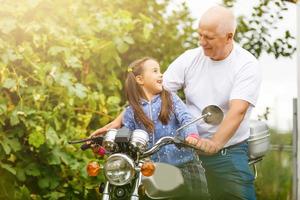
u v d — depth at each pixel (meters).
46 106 6.75
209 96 5.43
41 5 6.96
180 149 4.85
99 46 7.16
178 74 5.56
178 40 9.19
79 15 7.42
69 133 6.84
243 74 5.29
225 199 5.45
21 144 6.75
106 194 4.34
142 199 4.61
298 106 6.63
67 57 6.81
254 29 8.87
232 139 5.40
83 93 6.76
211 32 5.23
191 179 4.91
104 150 4.69
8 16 6.73
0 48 6.49
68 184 6.93
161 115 4.91
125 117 5.00
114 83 7.43
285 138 8.47
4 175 6.73
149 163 4.28
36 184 6.89
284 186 8.23
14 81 6.45
